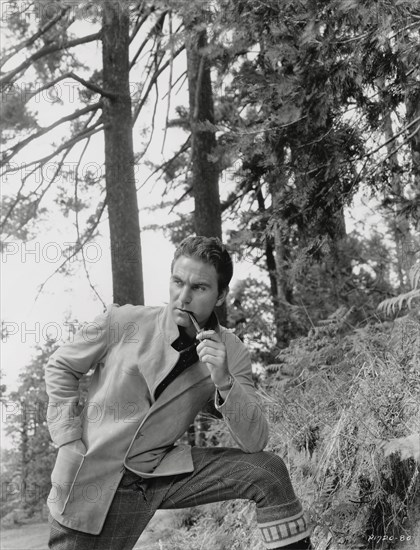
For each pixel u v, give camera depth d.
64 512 2.46
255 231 5.07
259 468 2.50
